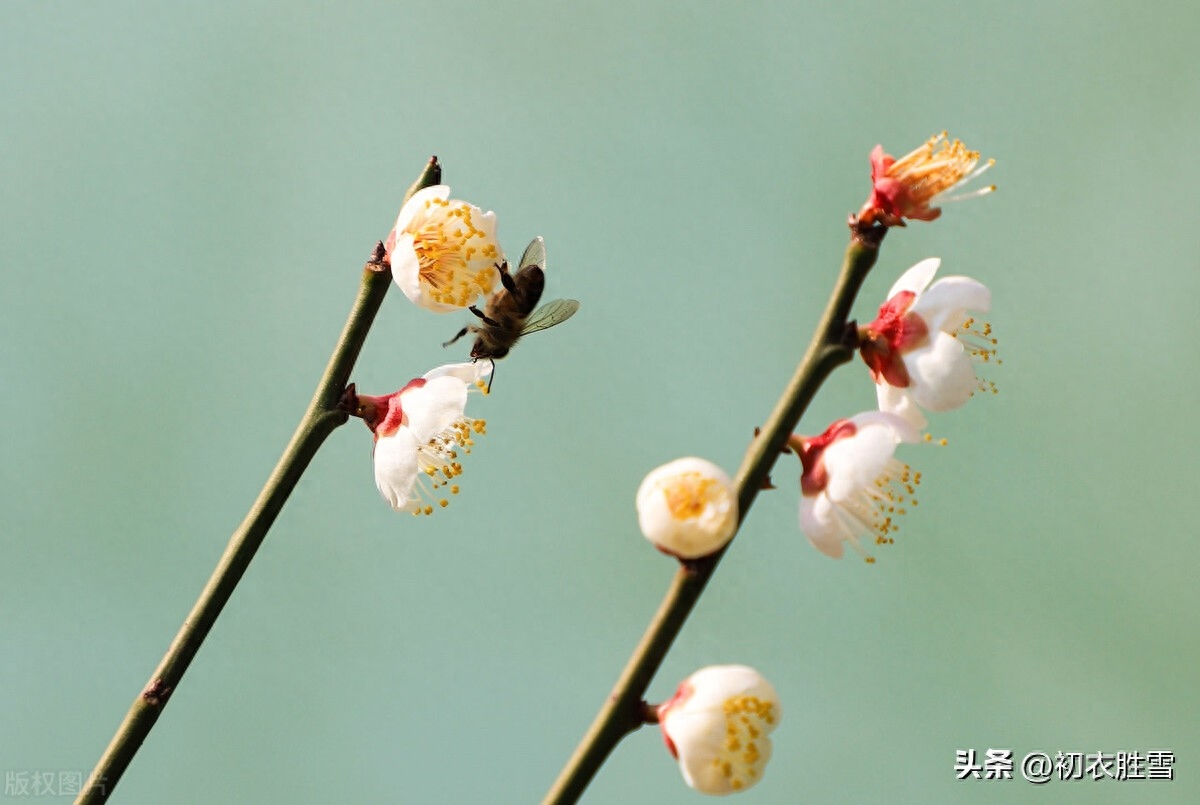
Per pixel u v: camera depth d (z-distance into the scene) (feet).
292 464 1.75
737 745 1.67
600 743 1.67
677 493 1.67
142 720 1.73
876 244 1.70
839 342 1.70
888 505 1.73
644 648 1.67
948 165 1.70
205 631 1.74
